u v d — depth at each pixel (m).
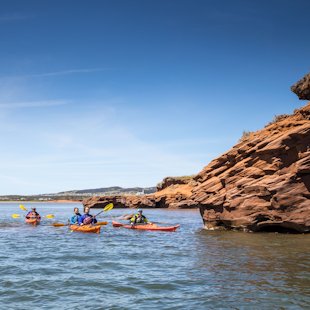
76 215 28.53
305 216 19.28
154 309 7.74
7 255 14.51
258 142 21.84
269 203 20.39
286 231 20.89
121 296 8.70
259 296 8.41
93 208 77.88
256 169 21.50
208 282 9.76
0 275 10.77
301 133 19.02
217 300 8.23
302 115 21.06
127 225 26.97
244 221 21.50
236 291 8.84
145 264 12.48
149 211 61.88
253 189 21.12
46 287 9.49
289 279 9.86
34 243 18.30
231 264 12.08
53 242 18.67
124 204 76.75
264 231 21.58
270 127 22.19
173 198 74.12
